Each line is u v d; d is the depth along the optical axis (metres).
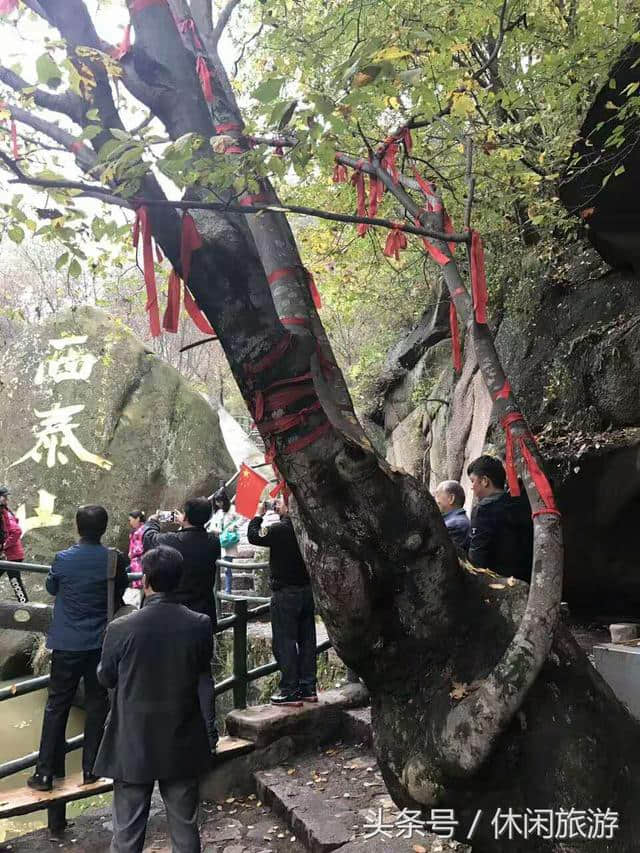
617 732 2.66
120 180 2.12
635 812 2.49
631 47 4.03
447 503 4.46
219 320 2.52
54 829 3.91
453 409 9.14
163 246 2.46
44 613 4.42
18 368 13.13
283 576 4.79
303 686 4.89
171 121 2.53
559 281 7.42
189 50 2.80
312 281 3.18
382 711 2.87
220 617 6.81
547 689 2.63
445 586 2.77
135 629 3.14
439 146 6.49
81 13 2.44
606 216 5.21
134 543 9.31
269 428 2.60
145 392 13.11
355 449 2.65
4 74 2.41
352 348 15.26
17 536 8.59
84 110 2.41
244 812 4.12
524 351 7.58
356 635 2.72
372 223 2.34
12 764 3.92
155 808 4.23
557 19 5.77
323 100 2.03
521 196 6.06
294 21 5.54
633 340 6.04
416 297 11.43
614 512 5.56
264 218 2.97
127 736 3.06
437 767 2.57
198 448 13.05
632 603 5.84
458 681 2.69
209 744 3.24
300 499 2.68
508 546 3.85
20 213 2.40
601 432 6.06
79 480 12.20
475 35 5.04
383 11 5.31
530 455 2.83
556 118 6.27
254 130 2.67
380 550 2.69
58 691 3.94
